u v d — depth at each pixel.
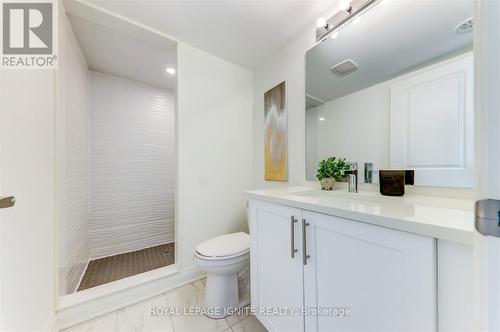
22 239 0.84
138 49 1.84
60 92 1.26
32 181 0.93
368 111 1.12
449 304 0.45
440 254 0.47
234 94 2.02
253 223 1.19
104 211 2.20
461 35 0.81
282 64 1.75
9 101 0.79
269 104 1.88
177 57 1.66
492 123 0.30
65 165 1.35
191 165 1.75
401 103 0.98
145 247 2.45
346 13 1.19
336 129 1.30
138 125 2.46
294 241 0.89
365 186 1.14
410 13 0.96
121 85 2.36
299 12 1.37
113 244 2.24
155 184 2.57
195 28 1.52
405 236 0.53
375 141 1.09
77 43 1.71
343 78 1.25
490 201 0.30
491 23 0.30
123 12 1.36
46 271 1.06
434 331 0.47
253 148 2.15
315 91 1.44
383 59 1.06
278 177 1.76
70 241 1.47
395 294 0.55
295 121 1.61
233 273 1.31
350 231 0.66
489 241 0.30
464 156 0.78
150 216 2.51
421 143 0.90
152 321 1.24
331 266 0.73
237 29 1.53
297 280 0.87
